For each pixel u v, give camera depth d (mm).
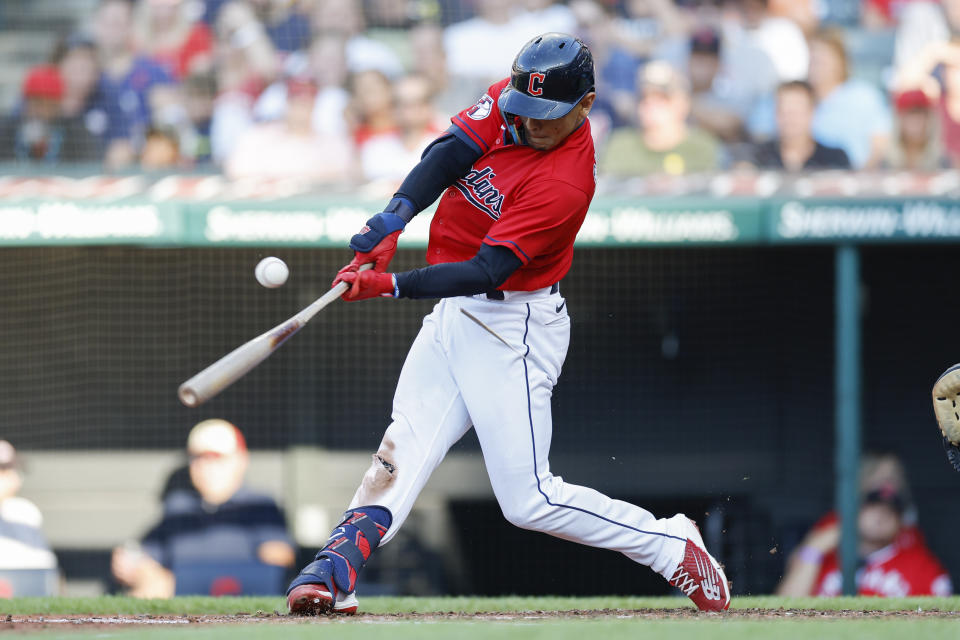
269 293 32094
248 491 30234
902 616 11133
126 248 31906
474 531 30391
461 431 11500
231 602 13102
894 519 28984
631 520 11656
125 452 32000
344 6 30828
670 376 32625
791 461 32750
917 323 33375
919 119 30438
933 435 33250
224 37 30844
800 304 32781
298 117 30484
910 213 27359
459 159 10977
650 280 32469
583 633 8656
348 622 10289
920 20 30703
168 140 30516
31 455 31938
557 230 10555
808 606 12703
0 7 30516
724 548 31547
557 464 32469
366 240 10594
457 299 11234
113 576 30562
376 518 11219
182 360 32125
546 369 11297
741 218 27406
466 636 8438
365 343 32000
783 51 30562
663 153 30125
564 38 10438
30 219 27078
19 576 28125
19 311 31906
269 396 31859
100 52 30766
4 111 30500
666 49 30594
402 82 30656
